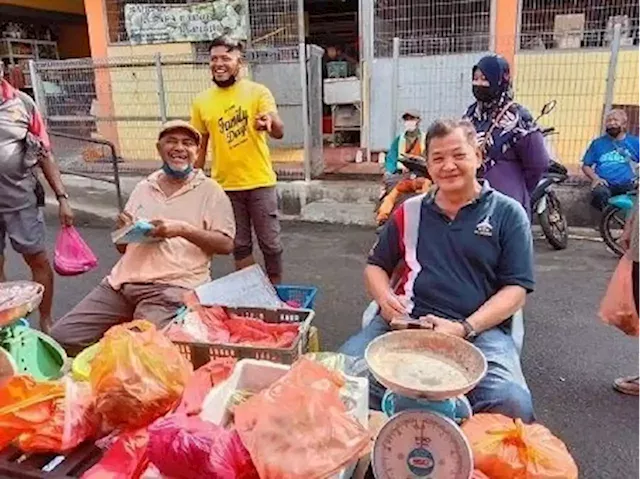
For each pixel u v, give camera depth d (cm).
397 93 704
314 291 286
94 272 509
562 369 319
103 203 724
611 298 288
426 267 225
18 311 198
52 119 770
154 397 140
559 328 371
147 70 786
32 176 338
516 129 310
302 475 121
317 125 719
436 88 711
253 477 125
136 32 797
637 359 328
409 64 711
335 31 996
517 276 217
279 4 743
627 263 280
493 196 222
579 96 659
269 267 411
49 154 346
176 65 733
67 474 135
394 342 169
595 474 235
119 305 279
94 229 664
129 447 136
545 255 521
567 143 671
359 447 129
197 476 121
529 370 319
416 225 228
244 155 386
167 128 275
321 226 640
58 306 434
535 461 152
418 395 145
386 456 146
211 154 423
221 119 381
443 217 223
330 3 974
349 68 938
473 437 158
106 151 816
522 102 681
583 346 346
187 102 792
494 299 215
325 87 821
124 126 811
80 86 802
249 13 757
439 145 212
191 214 282
